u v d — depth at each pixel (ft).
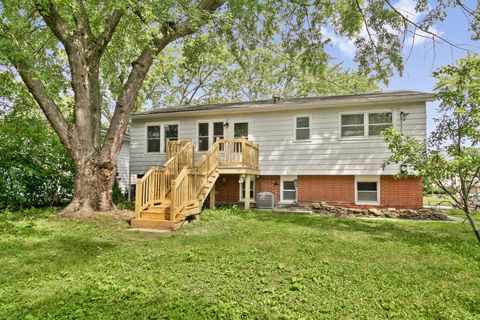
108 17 35.73
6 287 12.37
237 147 42.04
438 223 29.53
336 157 40.09
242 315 10.19
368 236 22.52
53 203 38.14
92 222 26.30
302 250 17.92
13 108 37.29
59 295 11.61
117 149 31.86
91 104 31.60
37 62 33.83
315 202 41.16
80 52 30.35
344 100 38.75
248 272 14.17
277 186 43.27
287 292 11.98
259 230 24.25
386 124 38.06
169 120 48.73
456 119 19.65
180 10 29.78
